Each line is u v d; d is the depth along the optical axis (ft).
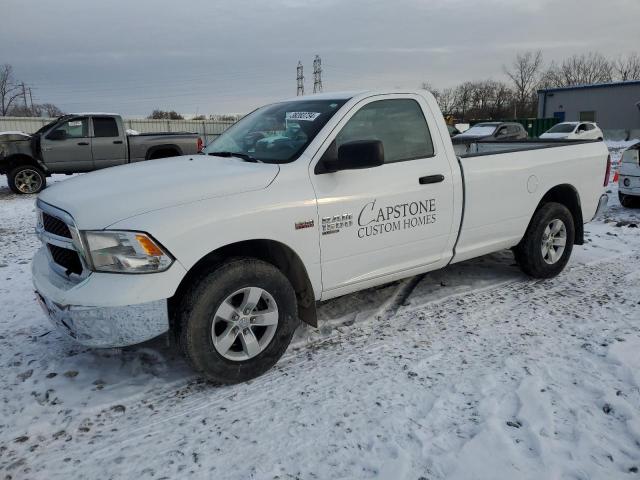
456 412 9.87
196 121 107.96
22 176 43.24
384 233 12.83
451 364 11.71
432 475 8.23
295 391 10.81
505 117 228.84
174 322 10.58
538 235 16.48
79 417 10.05
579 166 17.63
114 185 10.83
